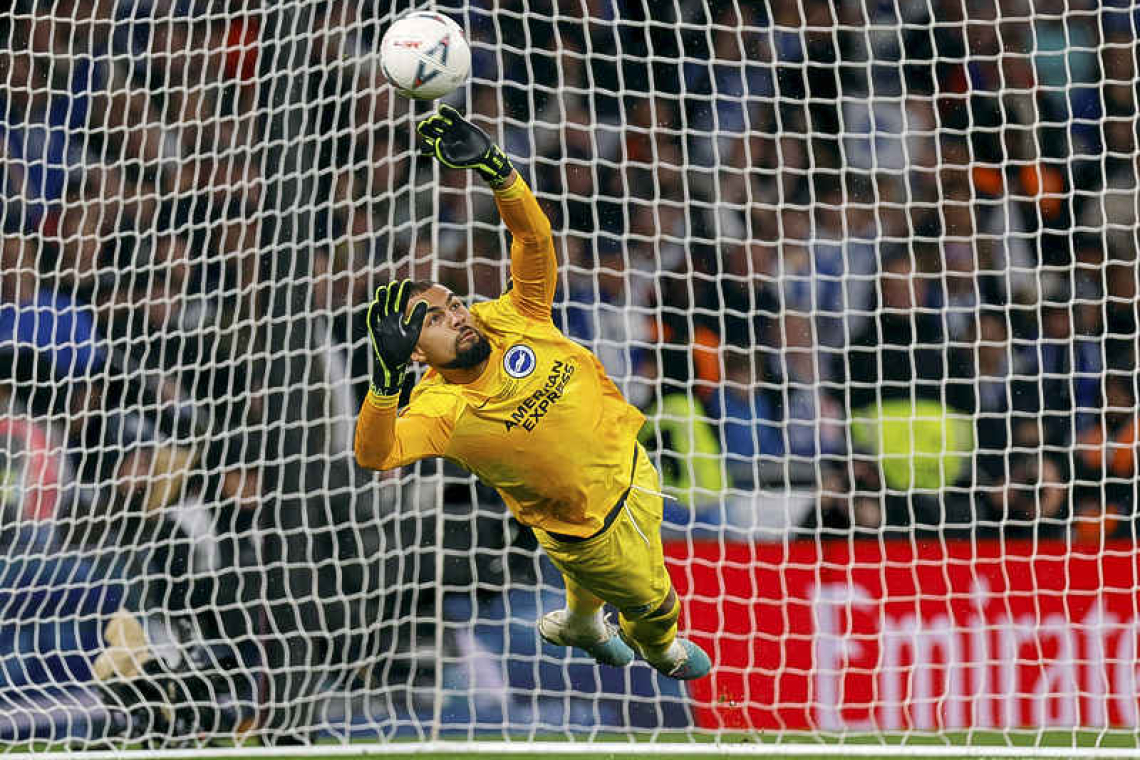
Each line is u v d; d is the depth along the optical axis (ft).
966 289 113.70
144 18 103.76
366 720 90.17
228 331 90.94
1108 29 118.11
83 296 107.24
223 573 87.71
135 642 88.33
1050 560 95.30
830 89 118.01
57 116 111.34
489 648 93.15
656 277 99.09
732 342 111.45
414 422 56.13
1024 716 90.07
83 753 78.84
